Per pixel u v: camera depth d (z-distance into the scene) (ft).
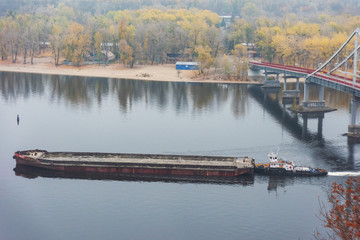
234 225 431.84
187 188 502.79
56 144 652.07
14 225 430.61
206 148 638.12
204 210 457.27
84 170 538.06
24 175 532.32
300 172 532.73
